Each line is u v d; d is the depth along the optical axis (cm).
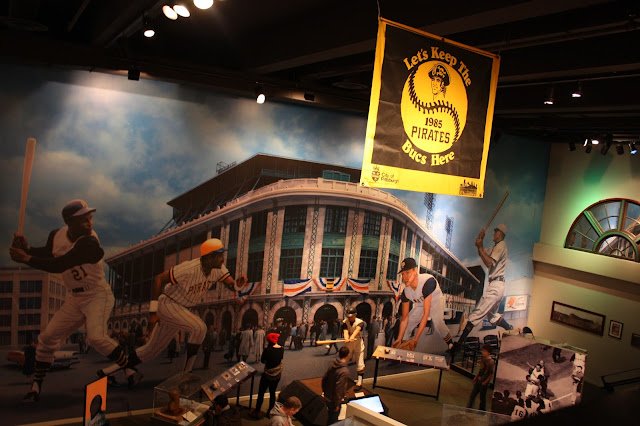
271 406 808
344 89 901
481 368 901
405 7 511
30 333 705
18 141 675
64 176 709
